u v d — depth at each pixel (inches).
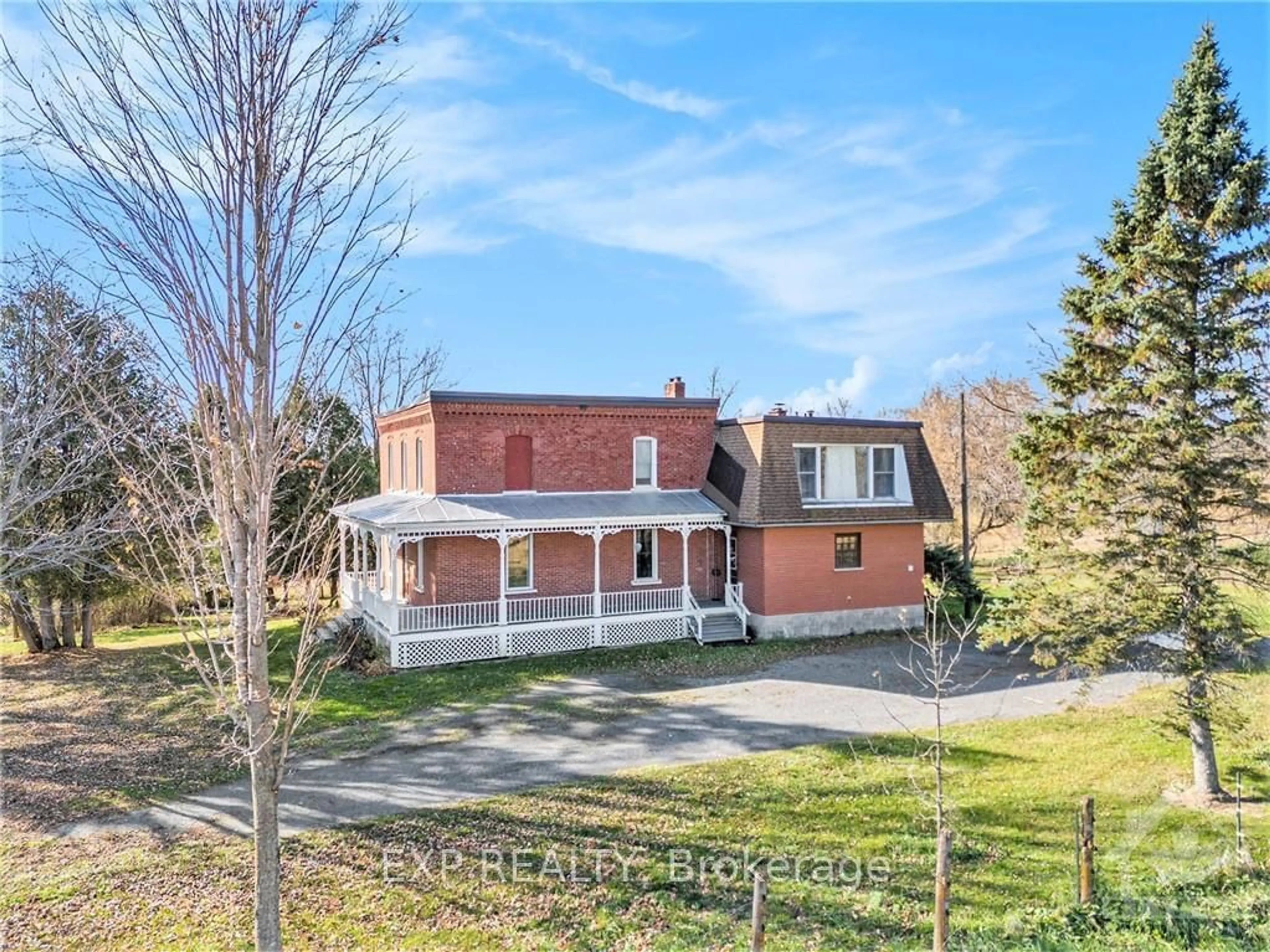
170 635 1142.3
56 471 588.1
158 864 372.5
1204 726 444.1
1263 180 423.5
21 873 363.9
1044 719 594.6
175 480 248.4
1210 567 433.1
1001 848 374.3
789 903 325.1
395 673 757.3
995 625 517.3
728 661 804.0
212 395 210.4
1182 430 428.8
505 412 895.1
